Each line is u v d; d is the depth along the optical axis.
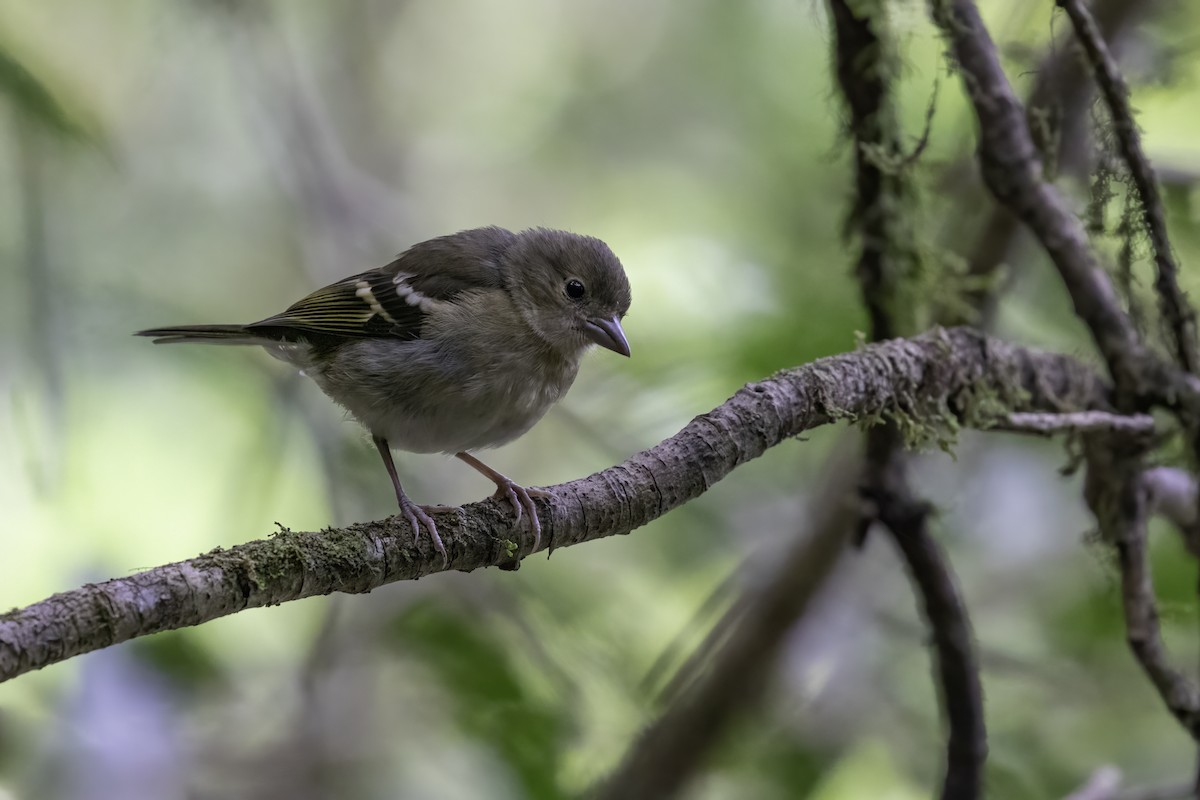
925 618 7.91
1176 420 7.52
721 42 14.02
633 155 14.22
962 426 7.39
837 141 8.20
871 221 8.00
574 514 5.91
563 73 15.05
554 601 10.62
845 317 10.17
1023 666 10.07
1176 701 7.45
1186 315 7.24
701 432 6.12
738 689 10.30
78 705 9.77
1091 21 6.75
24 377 10.48
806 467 11.71
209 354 12.01
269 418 11.69
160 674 10.17
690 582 11.71
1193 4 10.57
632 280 11.30
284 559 5.05
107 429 11.53
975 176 10.09
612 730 10.37
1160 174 9.78
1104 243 8.27
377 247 12.86
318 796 10.67
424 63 15.52
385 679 11.35
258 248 13.76
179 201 13.46
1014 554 11.41
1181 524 8.86
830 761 10.39
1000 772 9.94
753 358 10.12
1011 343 7.96
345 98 15.24
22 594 10.92
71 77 10.97
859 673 11.02
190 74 13.25
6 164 10.82
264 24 12.25
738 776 10.42
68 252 11.41
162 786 9.88
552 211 14.52
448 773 11.06
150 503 11.58
